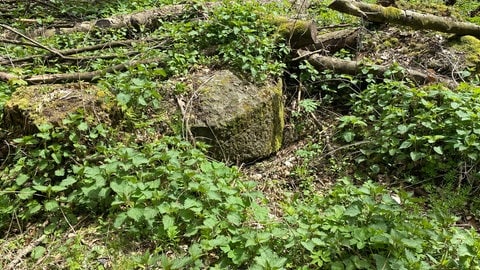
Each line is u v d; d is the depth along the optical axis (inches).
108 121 111.9
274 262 84.4
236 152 120.3
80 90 115.0
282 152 127.3
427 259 88.3
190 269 86.8
